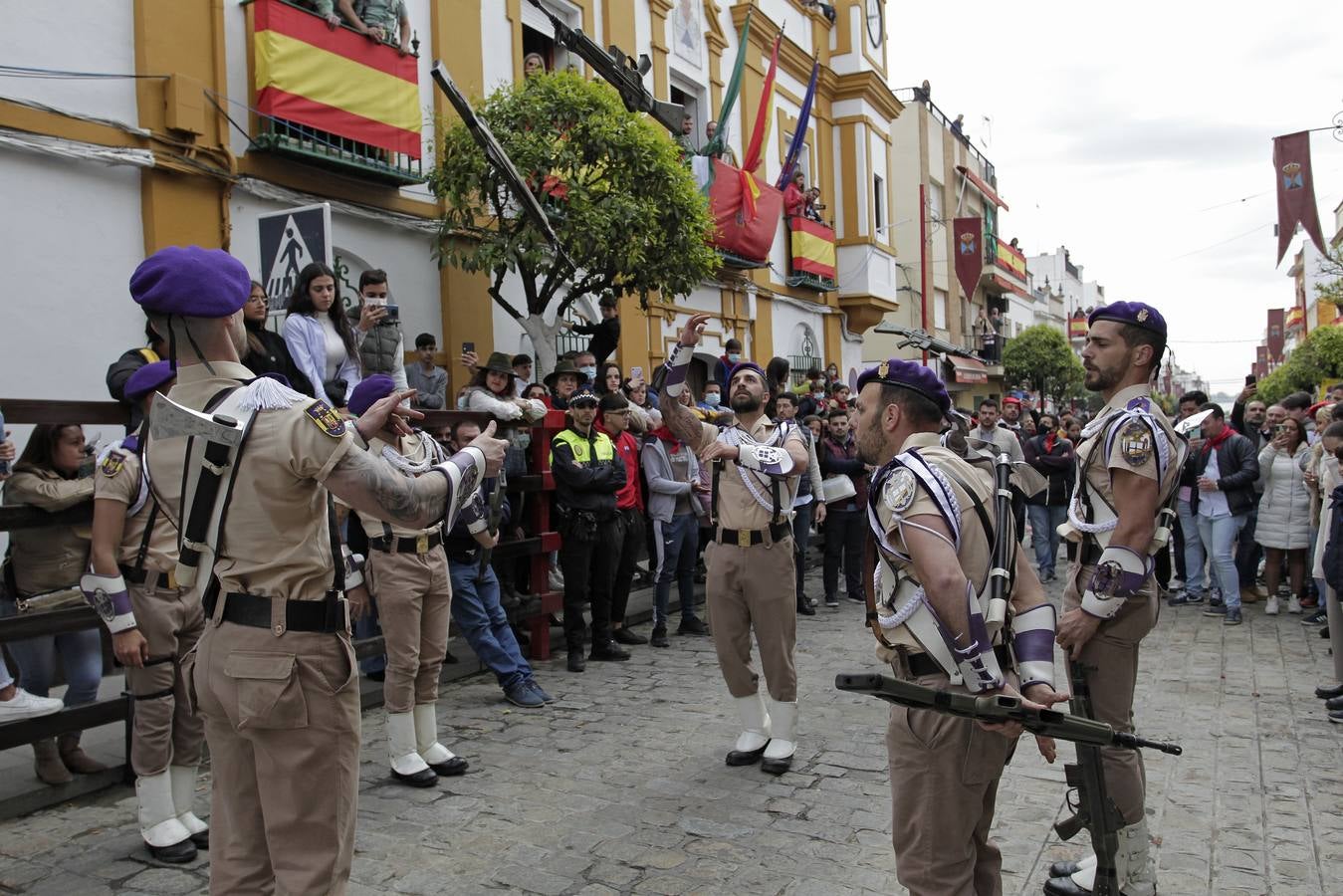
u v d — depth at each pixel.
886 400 2.64
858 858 3.71
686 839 3.89
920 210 29.70
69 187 6.46
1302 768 4.71
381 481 2.26
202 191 7.24
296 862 2.35
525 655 7.10
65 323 6.43
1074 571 3.29
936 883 2.39
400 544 4.49
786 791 4.41
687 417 4.59
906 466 2.43
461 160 8.41
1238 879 3.53
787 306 16.86
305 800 2.35
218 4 7.34
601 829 3.99
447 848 3.81
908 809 2.44
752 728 4.81
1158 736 5.21
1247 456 8.24
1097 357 3.22
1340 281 19.64
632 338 12.69
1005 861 3.67
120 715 4.34
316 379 5.43
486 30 10.20
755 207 14.37
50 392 6.35
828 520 9.21
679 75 14.11
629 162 8.88
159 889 3.49
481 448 2.52
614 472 6.81
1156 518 3.14
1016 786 4.43
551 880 3.54
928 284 29.50
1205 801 4.28
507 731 5.33
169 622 3.74
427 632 4.64
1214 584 8.83
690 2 14.30
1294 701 5.88
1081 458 3.24
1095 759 2.98
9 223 6.15
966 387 32.47
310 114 7.66
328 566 2.41
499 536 6.31
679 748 5.04
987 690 2.24
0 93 6.07
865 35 18.86
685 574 7.86
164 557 3.76
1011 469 2.58
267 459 2.28
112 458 3.51
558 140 8.52
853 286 18.62
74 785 4.32
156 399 2.31
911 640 2.43
